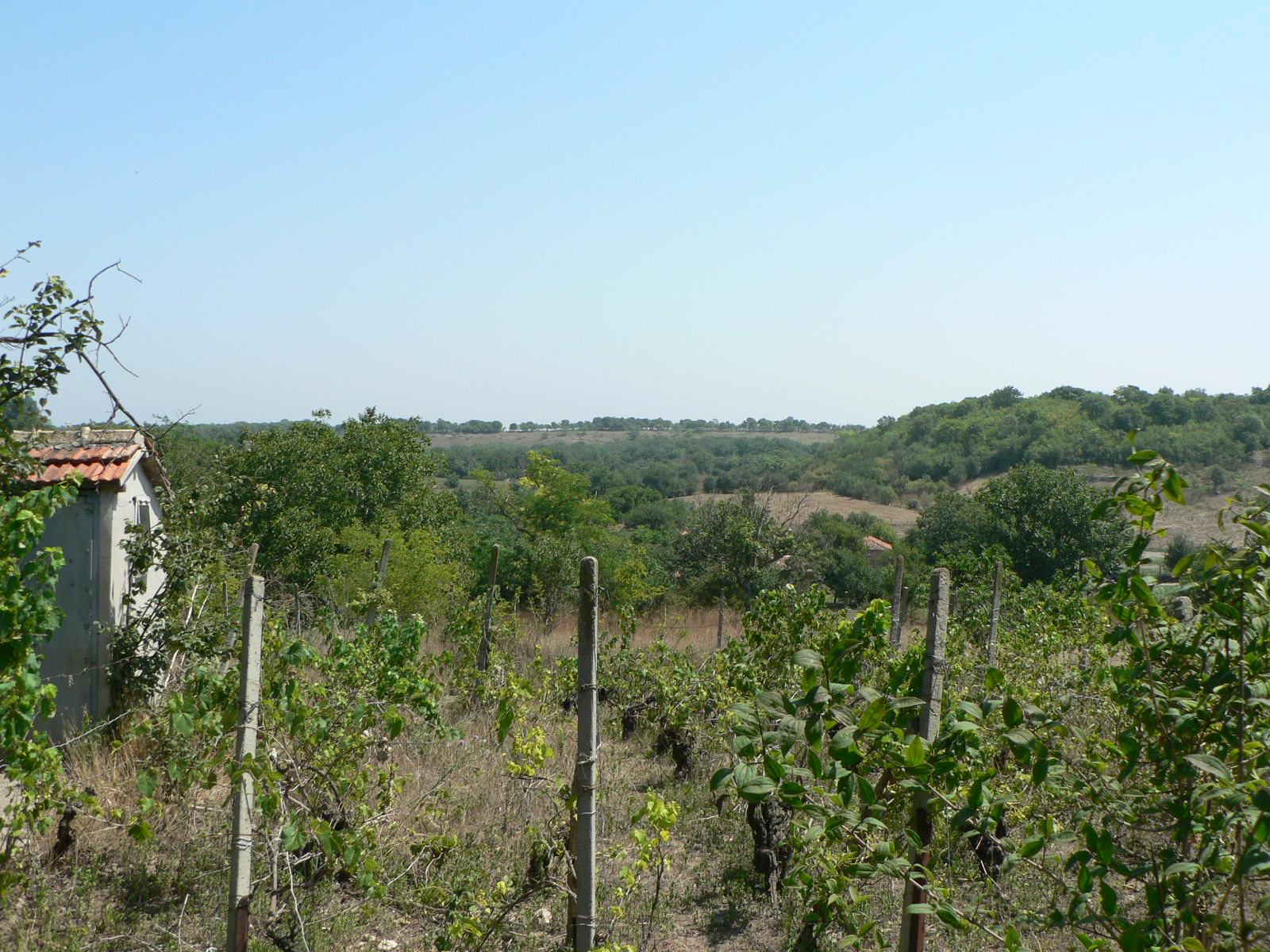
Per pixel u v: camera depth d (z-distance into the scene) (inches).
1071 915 131.6
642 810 211.3
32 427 326.0
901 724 151.1
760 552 1136.2
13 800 237.0
